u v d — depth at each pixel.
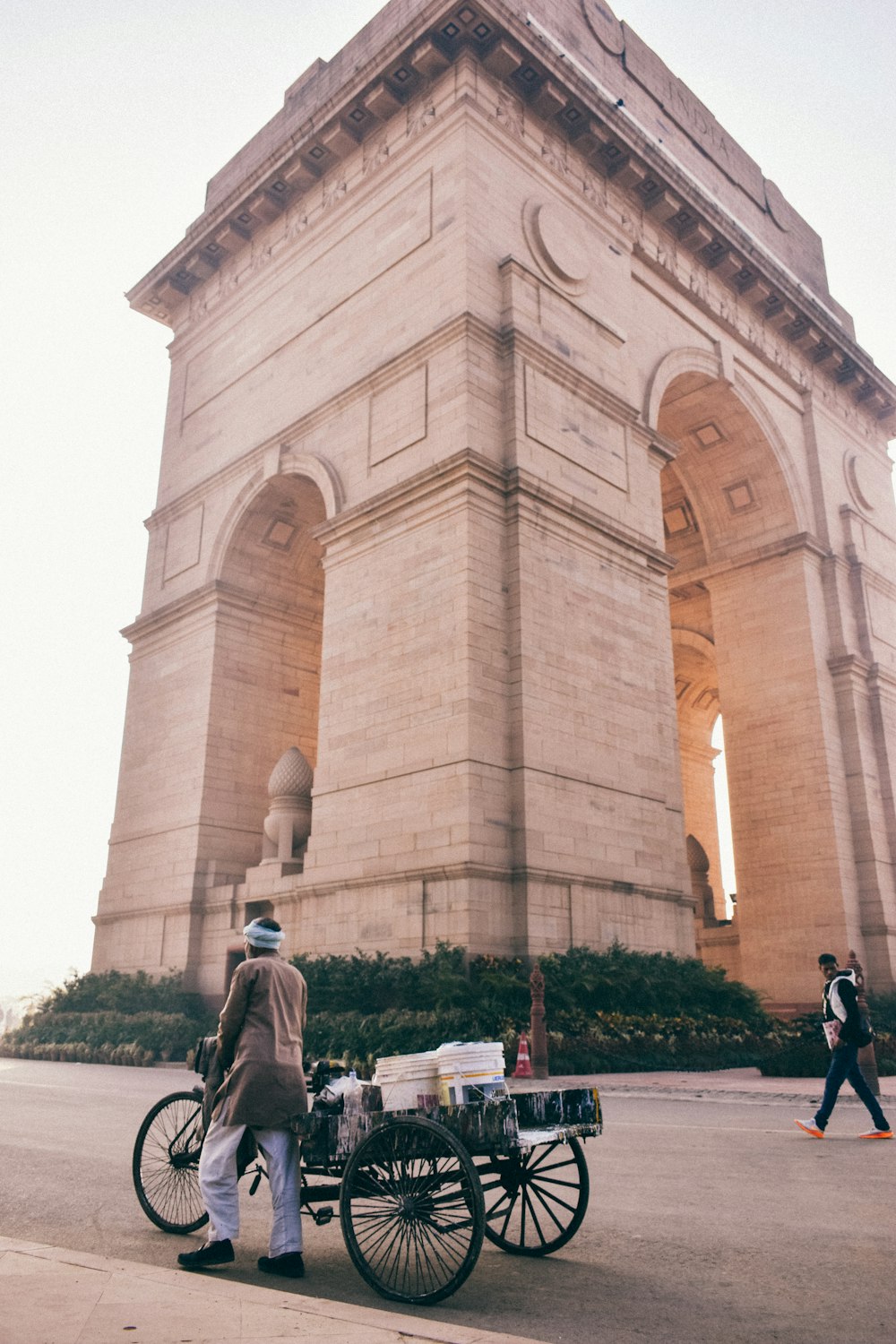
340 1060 18.88
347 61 32.78
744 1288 5.47
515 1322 4.99
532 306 25.91
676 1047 20.22
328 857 23.61
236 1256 6.29
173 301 37.53
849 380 39.97
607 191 30.58
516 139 27.56
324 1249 6.72
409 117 28.64
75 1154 9.88
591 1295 5.42
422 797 21.72
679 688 43.09
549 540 23.83
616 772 23.75
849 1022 10.98
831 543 35.84
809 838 31.88
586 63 31.22
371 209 29.05
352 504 26.45
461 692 21.56
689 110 36.38
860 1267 5.82
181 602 31.73
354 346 28.27
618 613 25.30
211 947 27.27
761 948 32.09
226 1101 6.13
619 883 22.80
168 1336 3.84
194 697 30.45
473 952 19.86
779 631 34.44
